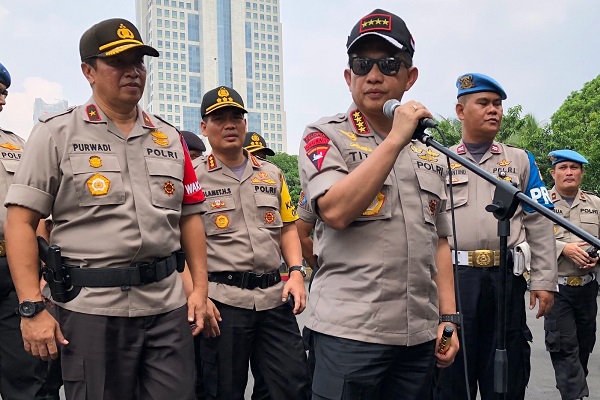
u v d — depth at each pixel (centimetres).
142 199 273
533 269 398
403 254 248
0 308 402
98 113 276
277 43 11494
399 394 258
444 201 279
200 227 313
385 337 244
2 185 417
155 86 10312
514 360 378
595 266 524
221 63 10762
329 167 244
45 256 265
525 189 404
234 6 10962
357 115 262
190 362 282
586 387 509
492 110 400
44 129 265
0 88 440
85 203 263
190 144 544
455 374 378
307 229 458
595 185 1709
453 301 284
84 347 260
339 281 254
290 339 414
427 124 225
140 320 269
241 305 402
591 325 530
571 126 2084
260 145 578
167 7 10519
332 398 244
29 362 405
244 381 409
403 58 253
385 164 223
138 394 277
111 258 264
